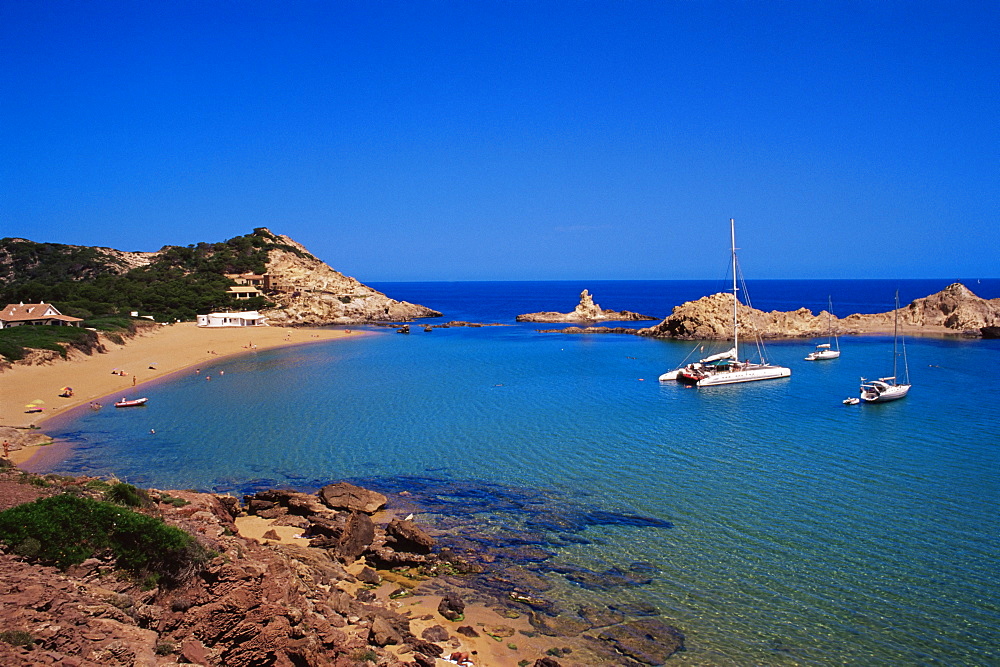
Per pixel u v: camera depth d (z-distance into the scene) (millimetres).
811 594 24438
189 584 17078
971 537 29312
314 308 176750
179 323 143875
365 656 18406
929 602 23797
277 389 70750
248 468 41062
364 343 124125
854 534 29781
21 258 192750
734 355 83875
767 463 41250
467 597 24500
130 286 162250
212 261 193125
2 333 84312
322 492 34438
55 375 74375
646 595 24516
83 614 14359
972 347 108188
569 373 83625
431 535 30406
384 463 42000
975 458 41875
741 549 28406
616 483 37562
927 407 59562
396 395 66938
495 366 90562
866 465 40500
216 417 56156
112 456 43875
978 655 20656
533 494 35938
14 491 21375
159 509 24109
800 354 104062
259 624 16797
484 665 19844
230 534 23703
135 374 79500
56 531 16797
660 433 49969
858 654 20719
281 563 20312
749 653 20766
